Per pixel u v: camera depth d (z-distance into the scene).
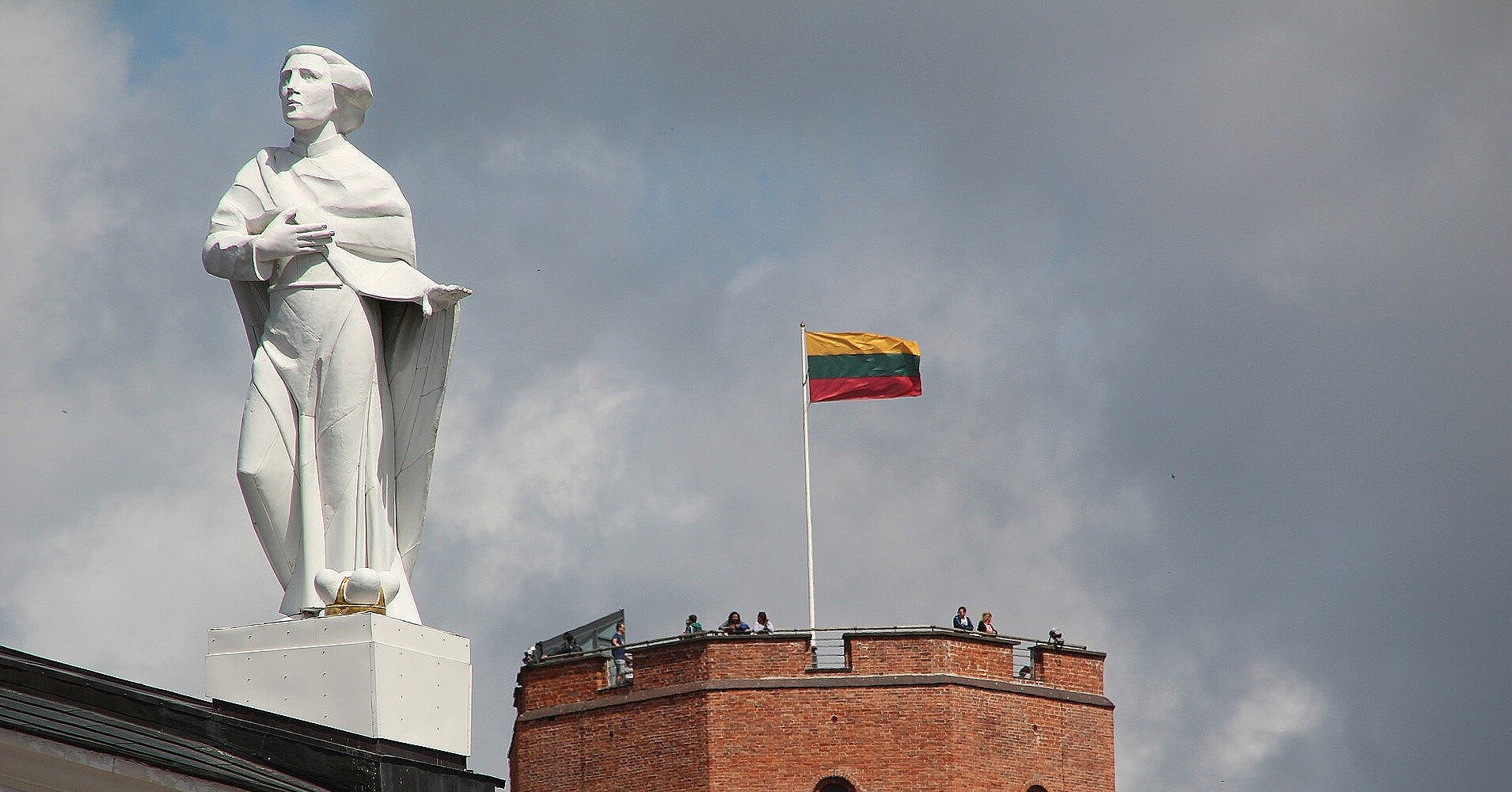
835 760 193.62
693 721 195.12
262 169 76.62
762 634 196.88
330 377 74.56
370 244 76.00
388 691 70.62
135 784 60.88
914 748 193.88
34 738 58.66
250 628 71.44
